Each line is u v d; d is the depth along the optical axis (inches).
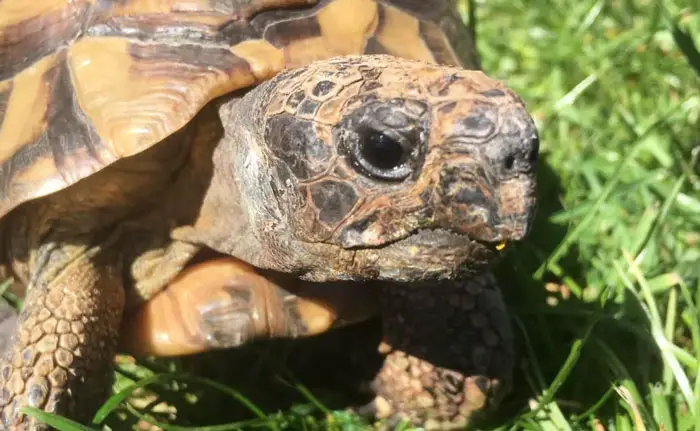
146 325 5.1
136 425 5.4
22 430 4.6
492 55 9.6
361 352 5.6
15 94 4.9
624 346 5.8
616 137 7.9
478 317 5.4
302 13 4.8
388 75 3.8
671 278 5.8
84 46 4.7
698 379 5.0
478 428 5.5
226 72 4.5
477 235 3.6
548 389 5.1
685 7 9.7
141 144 4.3
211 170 4.8
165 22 4.7
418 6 5.3
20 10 5.2
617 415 5.0
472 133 3.5
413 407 5.4
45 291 4.8
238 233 4.8
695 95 8.2
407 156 3.7
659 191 6.8
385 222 3.8
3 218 4.8
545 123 8.2
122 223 5.0
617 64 9.0
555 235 6.7
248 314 5.0
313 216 3.9
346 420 5.3
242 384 5.7
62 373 4.7
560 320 6.0
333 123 3.8
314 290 5.1
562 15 10.1
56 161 4.5
